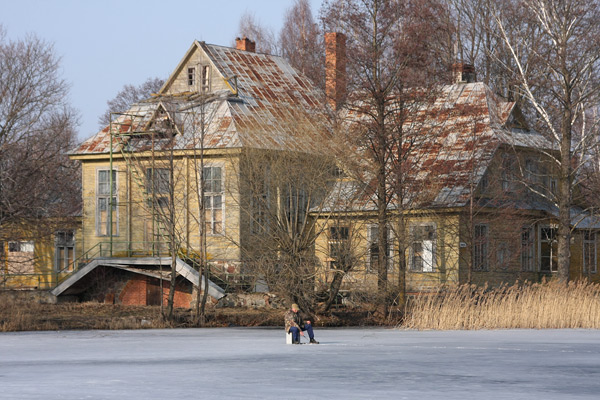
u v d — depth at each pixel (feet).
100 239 179.42
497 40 217.15
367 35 143.74
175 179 165.68
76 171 220.84
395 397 48.96
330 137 144.66
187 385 55.11
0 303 155.94
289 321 93.56
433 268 158.10
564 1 155.12
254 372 62.95
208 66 186.60
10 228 171.53
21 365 70.44
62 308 158.20
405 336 105.91
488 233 169.07
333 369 64.90
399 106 144.15
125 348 89.71
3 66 173.37
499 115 180.24
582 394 50.75
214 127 165.99
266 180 143.43
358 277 143.13
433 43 180.34
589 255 180.14
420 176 152.15
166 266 164.14
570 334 107.76
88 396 49.75
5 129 172.45
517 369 64.90
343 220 143.54
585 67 157.07
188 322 138.51
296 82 194.80
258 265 139.64
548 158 183.73
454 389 52.85
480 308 127.85
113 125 183.42
